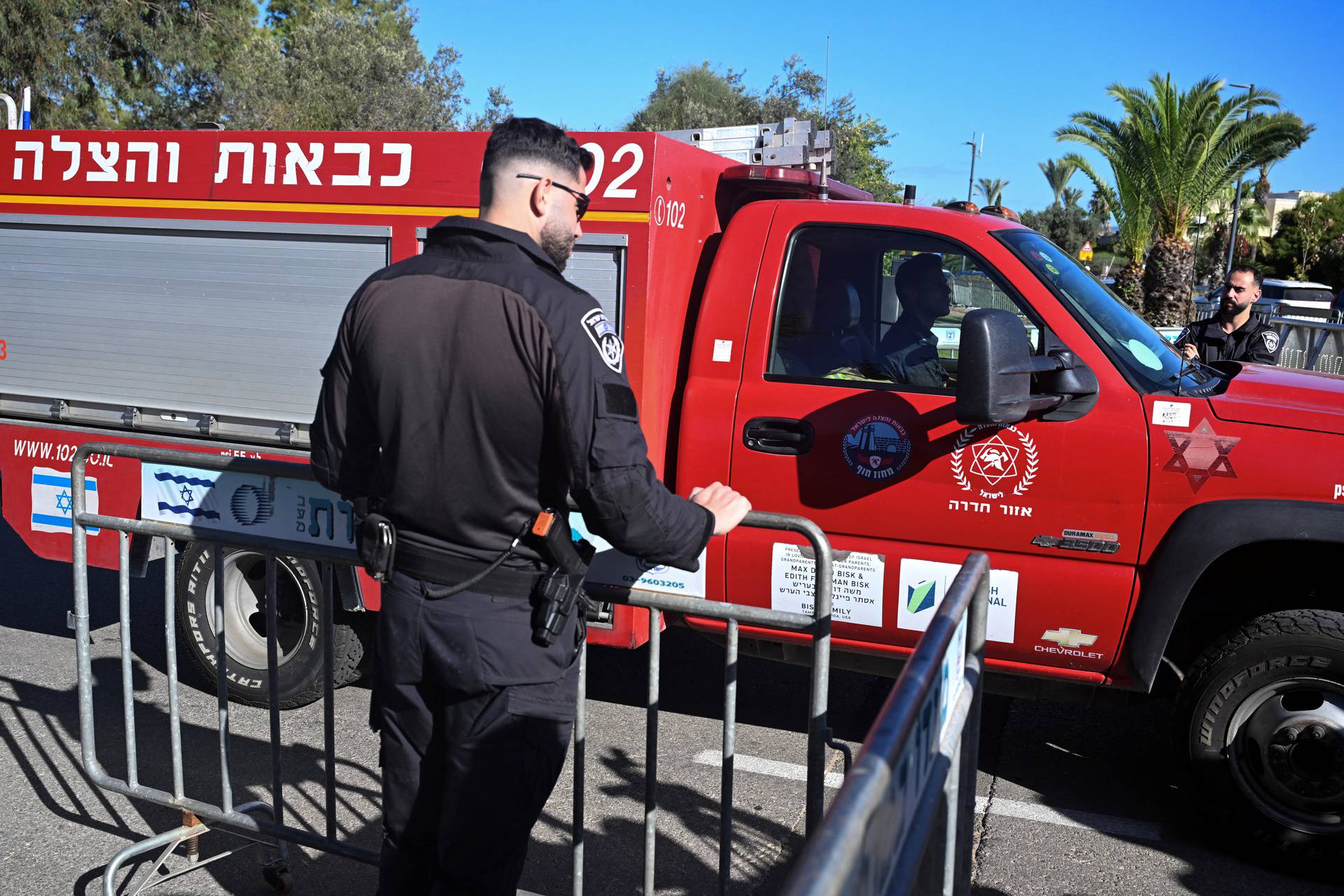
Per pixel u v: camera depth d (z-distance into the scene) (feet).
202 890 11.10
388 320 7.11
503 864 7.43
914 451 11.89
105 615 19.88
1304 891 11.34
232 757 14.15
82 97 74.59
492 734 7.27
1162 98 79.36
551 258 7.47
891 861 4.22
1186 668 12.57
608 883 11.28
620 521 6.98
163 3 75.87
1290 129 77.10
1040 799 13.37
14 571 22.62
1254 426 11.12
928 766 5.13
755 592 12.57
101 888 10.96
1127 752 14.79
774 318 12.66
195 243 14.52
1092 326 11.84
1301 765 11.35
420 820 7.81
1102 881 11.45
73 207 15.10
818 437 12.19
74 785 13.23
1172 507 11.25
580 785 8.87
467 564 7.25
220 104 85.30
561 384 6.78
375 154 13.53
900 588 12.08
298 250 14.01
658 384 12.77
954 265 12.35
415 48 116.88
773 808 12.98
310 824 12.32
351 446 7.73
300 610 15.05
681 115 122.42
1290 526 10.91
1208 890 11.30
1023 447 11.59
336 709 15.71
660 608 8.71
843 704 16.55
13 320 15.69
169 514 11.04
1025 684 12.51
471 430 6.98
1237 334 23.18
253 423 14.48
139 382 15.02
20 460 15.84
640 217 12.41
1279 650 11.26
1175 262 81.41
